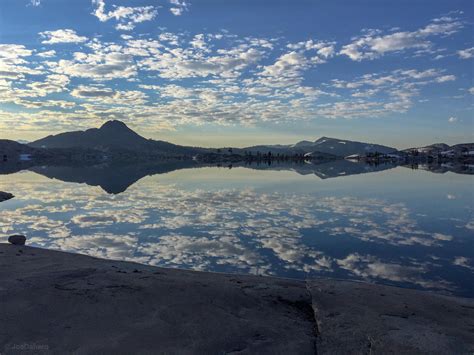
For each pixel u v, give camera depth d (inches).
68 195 1323.8
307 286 303.9
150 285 257.8
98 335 189.9
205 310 228.2
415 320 242.4
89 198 1232.8
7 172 3053.6
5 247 382.3
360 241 627.8
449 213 935.7
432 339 211.9
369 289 300.5
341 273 459.5
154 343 186.2
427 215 906.7
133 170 3590.1
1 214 895.7
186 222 797.9
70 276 268.1
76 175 2662.4
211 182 1995.6
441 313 260.1
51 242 607.8
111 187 1672.0
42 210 962.1
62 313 209.5
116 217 859.4
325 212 949.2
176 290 253.4
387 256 537.3
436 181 2078.0
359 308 256.1
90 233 681.6
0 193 1254.3
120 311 216.1
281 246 593.3
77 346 179.0
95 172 3132.4
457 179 2247.8
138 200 1185.4
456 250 569.6
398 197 1285.7
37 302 219.3
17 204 1075.9
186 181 2068.2
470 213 932.6
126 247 576.7
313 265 491.2
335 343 204.2
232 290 267.4
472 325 242.1
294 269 473.7
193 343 189.3
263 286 295.6
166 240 627.8
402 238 651.5
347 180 2166.6
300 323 232.5
